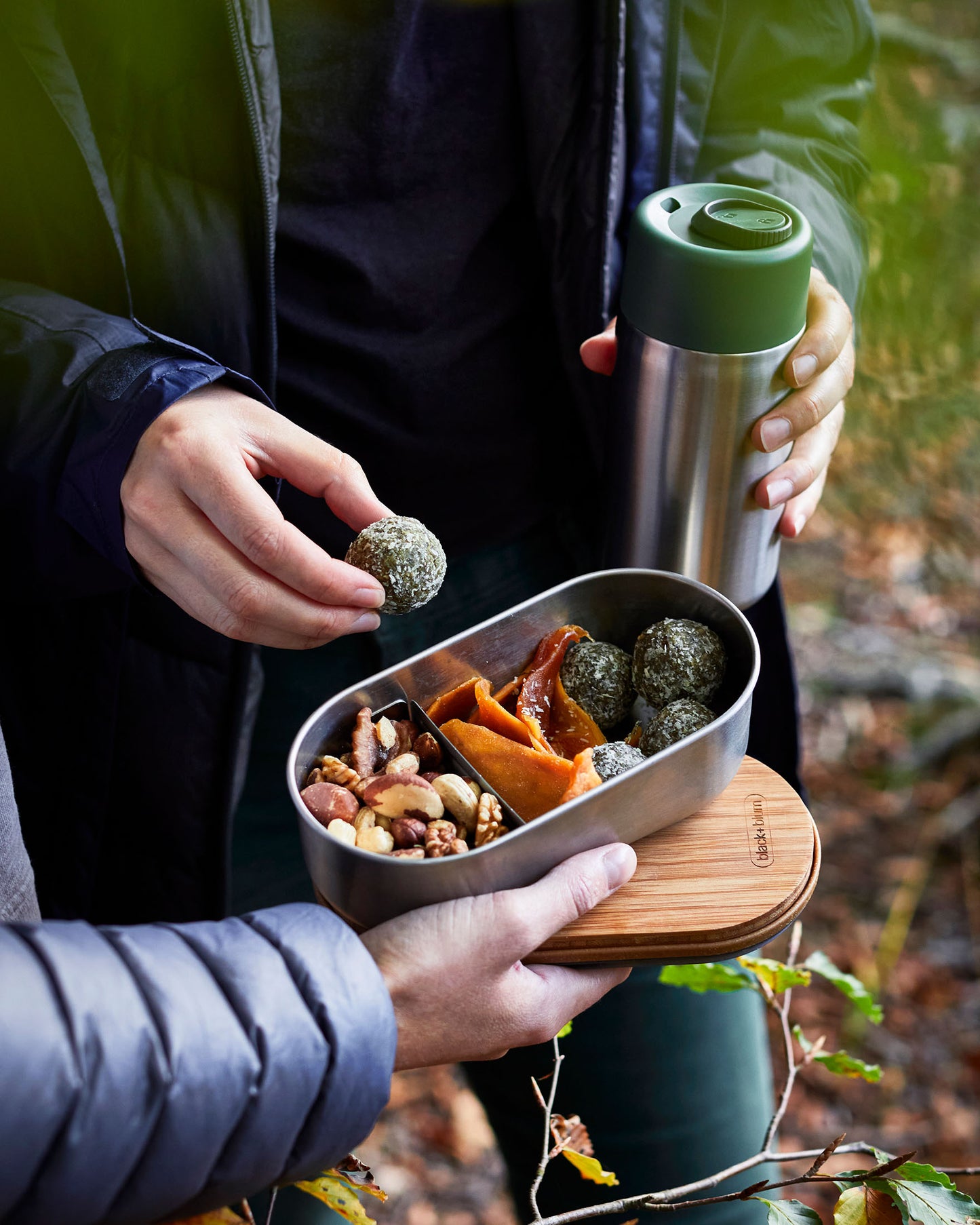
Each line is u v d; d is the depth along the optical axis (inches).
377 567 41.8
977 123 124.0
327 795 39.5
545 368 60.6
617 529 53.2
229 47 45.2
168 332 51.1
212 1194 29.0
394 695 44.4
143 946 28.7
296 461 42.8
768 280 43.5
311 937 30.9
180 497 41.3
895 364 139.3
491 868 36.7
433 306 55.2
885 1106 98.9
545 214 55.4
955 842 118.1
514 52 52.7
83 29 46.4
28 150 47.0
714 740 40.5
